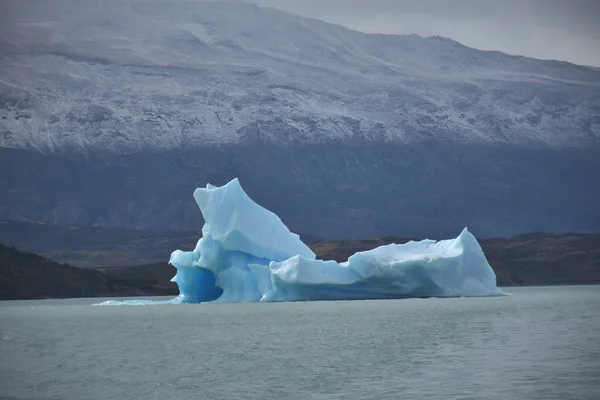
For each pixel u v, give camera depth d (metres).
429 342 131.62
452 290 197.12
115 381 100.06
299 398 87.62
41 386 97.62
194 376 102.38
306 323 169.75
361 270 193.75
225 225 196.50
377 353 120.12
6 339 147.88
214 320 181.75
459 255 197.50
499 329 148.75
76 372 107.38
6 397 91.25
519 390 86.69
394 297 196.38
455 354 115.69
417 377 97.12
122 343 138.62
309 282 191.00
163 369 108.44
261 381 98.12
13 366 113.38
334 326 162.00
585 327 149.38
